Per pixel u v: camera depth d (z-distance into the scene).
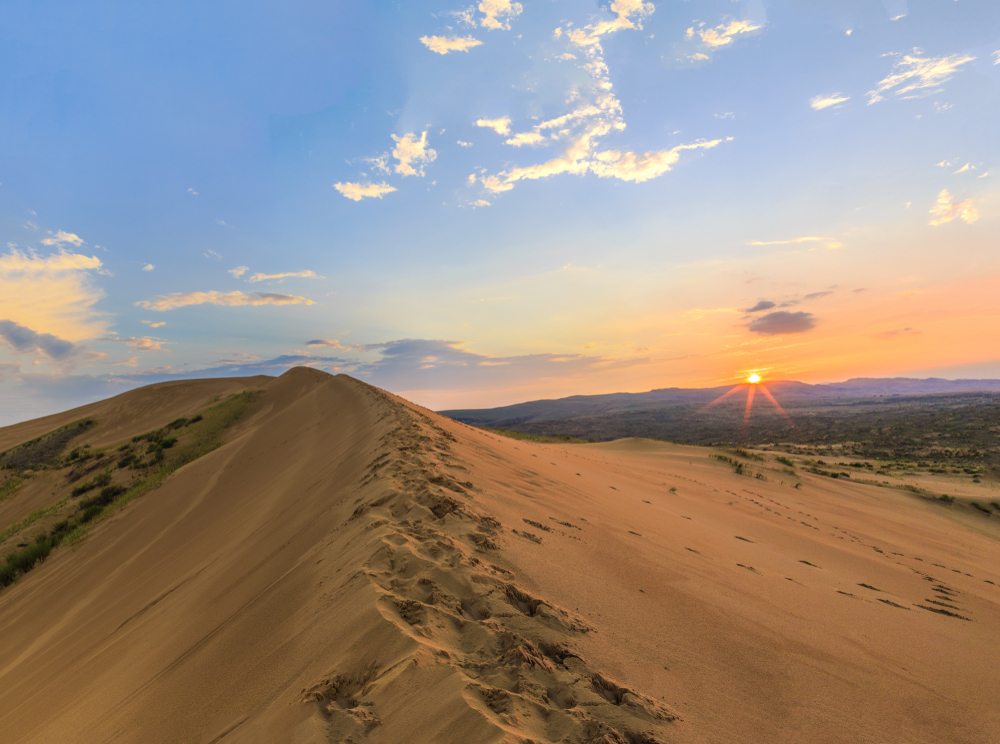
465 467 9.31
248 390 49.44
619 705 2.83
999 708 3.74
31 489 31.72
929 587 8.98
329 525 7.27
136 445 36.31
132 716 4.26
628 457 29.66
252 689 3.70
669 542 7.64
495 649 3.25
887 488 25.83
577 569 5.04
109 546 17.20
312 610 4.46
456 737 2.36
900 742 3.09
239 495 16.61
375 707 2.79
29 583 17.14
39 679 7.90
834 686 3.69
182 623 6.46
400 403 22.30
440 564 4.35
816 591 6.67
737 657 3.85
